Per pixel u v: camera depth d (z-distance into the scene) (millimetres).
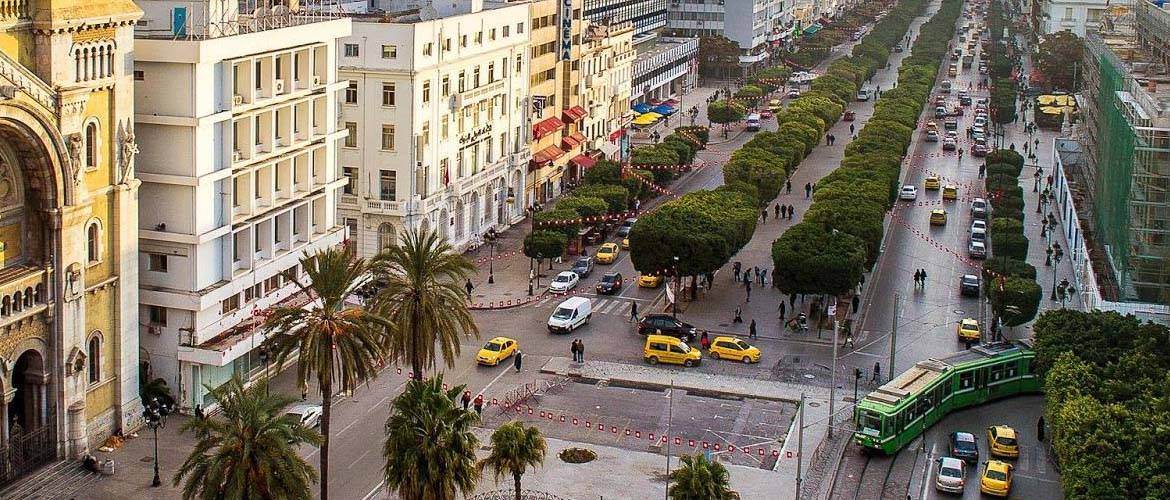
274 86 110875
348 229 133500
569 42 196125
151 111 101500
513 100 176125
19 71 83938
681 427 107250
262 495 72438
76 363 92625
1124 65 162000
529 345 128125
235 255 109500
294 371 116500
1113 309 128375
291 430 74375
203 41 99750
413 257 93375
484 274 153625
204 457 73438
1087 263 148750
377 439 102062
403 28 142500
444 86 152625
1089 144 189125
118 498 88938
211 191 104250
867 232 147875
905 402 104750
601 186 176625
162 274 104062
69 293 91250
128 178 96875
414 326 93375
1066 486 83562
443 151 154125
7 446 88062
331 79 120812
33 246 90000
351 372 84062
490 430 104500
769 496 93312
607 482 94625
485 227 170375
